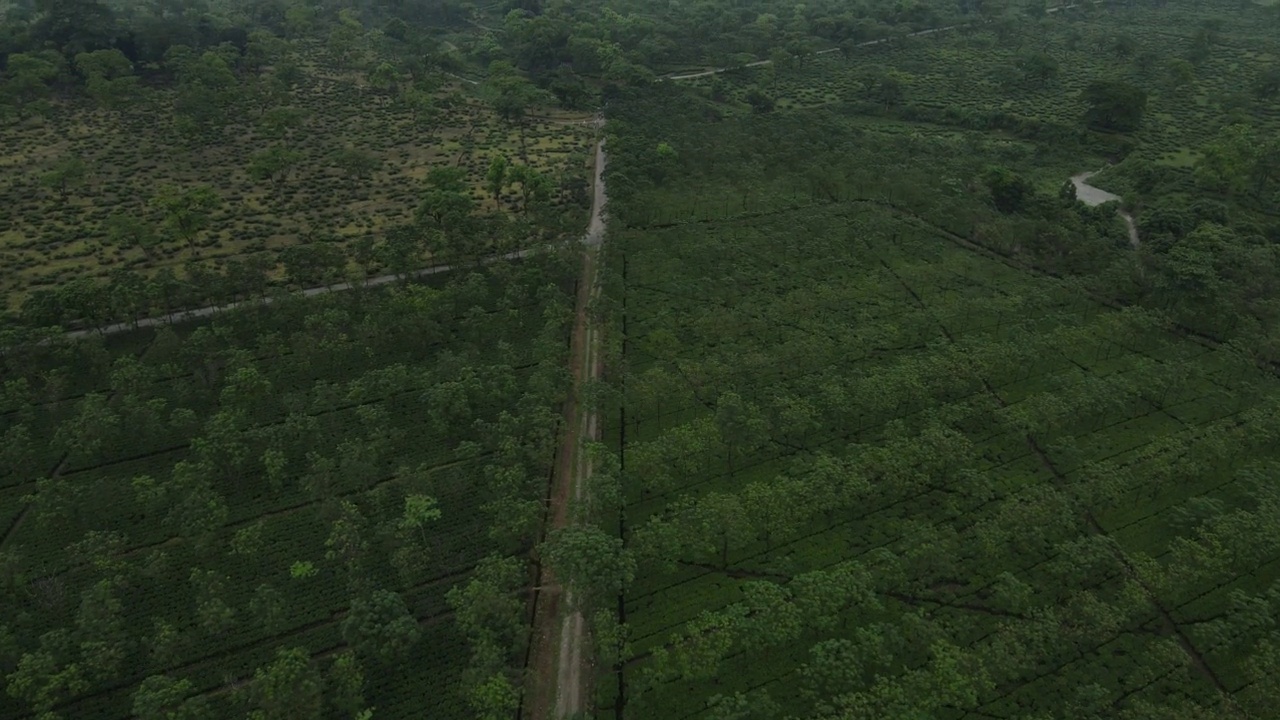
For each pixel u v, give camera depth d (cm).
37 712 8331
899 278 16850
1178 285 14988
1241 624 9019
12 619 9438
